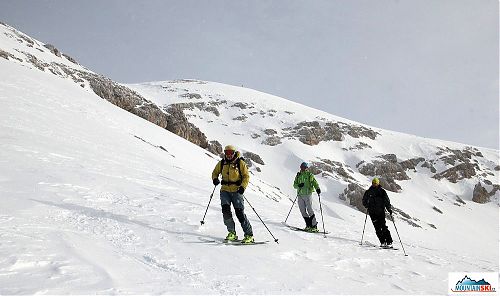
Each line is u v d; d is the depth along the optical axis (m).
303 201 10.20
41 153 10.91
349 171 71.69
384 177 71.75
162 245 5.63
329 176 64.25
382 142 90.12
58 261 3.89
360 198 55.19
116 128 24.98
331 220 15.01
